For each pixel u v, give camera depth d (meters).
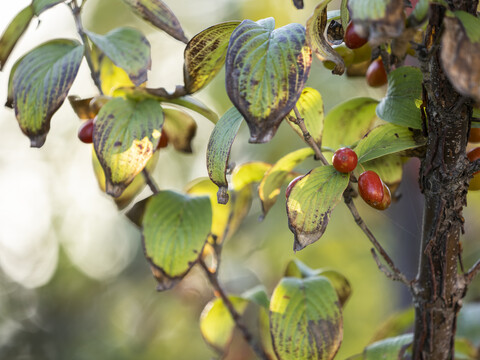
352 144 0.75
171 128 0.82
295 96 0.66
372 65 0.78
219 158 0.69
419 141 0.71
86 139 0.79
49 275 2.24
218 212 0.81
